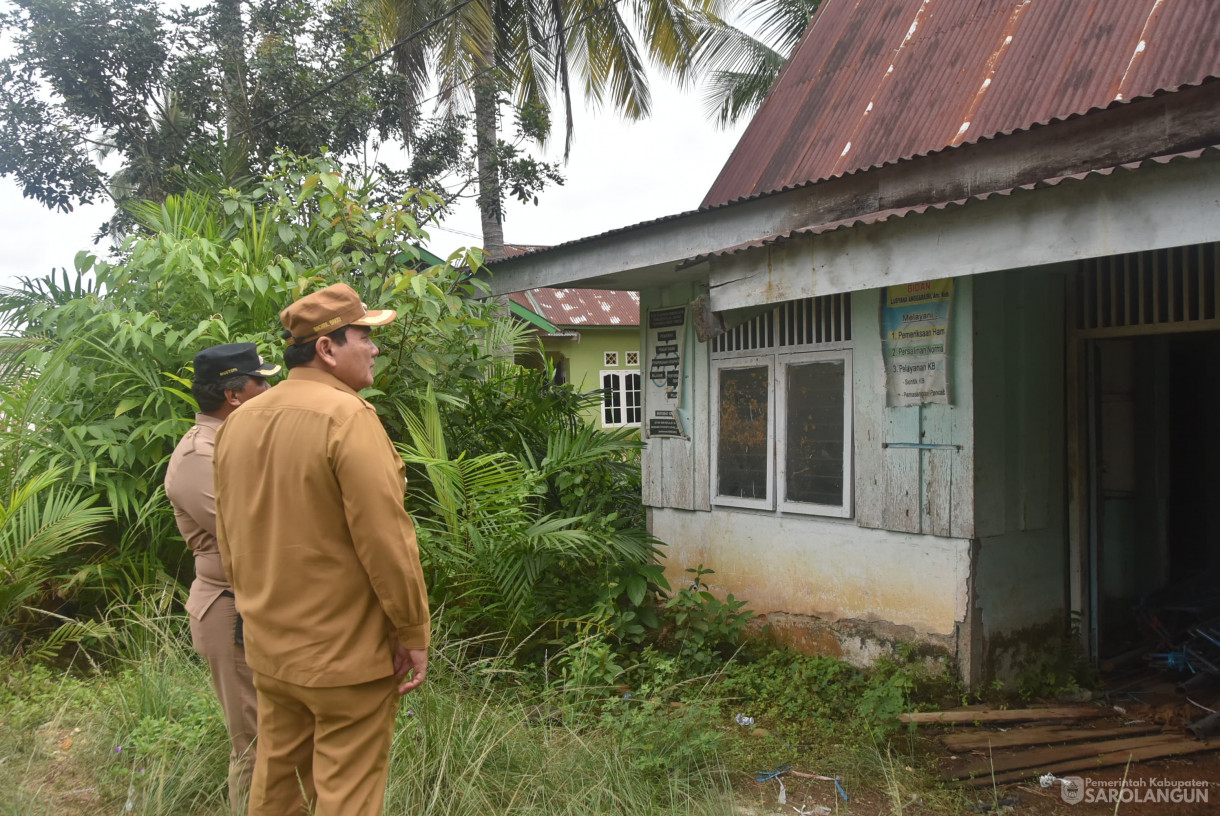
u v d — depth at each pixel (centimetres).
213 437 298
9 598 473
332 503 229
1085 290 534
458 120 1174
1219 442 650
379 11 1248
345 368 251
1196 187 309
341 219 609
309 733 249
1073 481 534
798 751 427
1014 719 457
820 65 706
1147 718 471
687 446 653
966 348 475
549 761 354
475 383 680
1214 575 582
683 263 508
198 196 638
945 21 635
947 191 453
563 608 548
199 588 297
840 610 539
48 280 569
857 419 531
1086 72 501
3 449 510
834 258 428
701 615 559
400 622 230
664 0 1352
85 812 313
